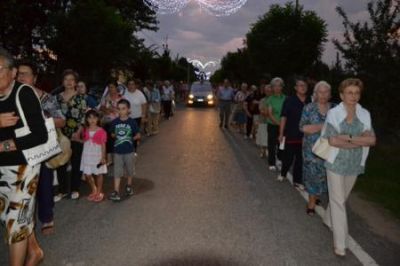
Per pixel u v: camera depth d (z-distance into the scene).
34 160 3.84
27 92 3.83
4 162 3.77
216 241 5.19
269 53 25.52
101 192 7.01
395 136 11.03
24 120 3.76
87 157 6.73
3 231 5.49
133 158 7.02
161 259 4.66
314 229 5.68
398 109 10.04
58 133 5.45
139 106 11.24
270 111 9.20
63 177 6.87
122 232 5.45
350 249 5.05
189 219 5.96
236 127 18.02
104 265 4.50
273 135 9.29
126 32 18.34
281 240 5.27
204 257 4.73
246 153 11.76
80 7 17.31
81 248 4.93
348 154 4.86
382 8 10.63
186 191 7.46
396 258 4.84
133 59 21.45
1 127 3.71
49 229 5.38
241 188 7.75
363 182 8.33
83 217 6.01
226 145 13.24
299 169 7.71
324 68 14.63
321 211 6.44
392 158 10.63
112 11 18.19
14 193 3.83
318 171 5.94
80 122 6.74
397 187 7.93
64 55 17.45
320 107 6.01
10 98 3.76
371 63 10.36
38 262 4.46
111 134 6.99
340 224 4.88
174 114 25.92
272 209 6.52
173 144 13.24
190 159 10.62
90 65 17.73
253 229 5.63
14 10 16.23
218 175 8.80
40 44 18.55
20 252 3.90
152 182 8.10
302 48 25.05
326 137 4.94
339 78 11.40
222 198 7.06
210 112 28.08
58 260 4.62
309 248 5.04
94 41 16.98
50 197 5.33
